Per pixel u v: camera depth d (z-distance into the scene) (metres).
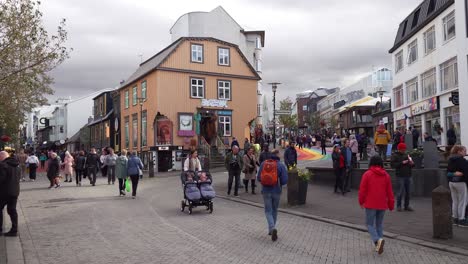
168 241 9.59
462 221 10.63
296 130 76.00
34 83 17.08
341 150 16.95
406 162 12.87
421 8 36.34
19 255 8.38
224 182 22.72
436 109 32.78
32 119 107.06
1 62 15.47
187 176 13.87
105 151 31.53
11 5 15.34
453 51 29.56
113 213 13.58
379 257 8.12
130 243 9.42
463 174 10.58
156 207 14.98
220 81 40.16
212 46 40.00
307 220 12.31
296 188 14.66
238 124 40.72
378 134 20.95
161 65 37.38
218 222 11.98
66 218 12.72
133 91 43.94
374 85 84.19
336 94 99.69
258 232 10.55
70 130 74.44
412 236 9.72
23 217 12.99
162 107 37.31
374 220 8.59
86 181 26.70
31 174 28.56
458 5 28.31
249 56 53.12
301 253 8.46
